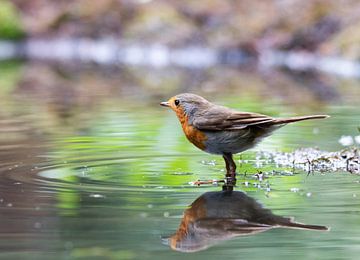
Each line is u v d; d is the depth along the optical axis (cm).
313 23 2902
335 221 837
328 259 713
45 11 3538
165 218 850
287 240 775
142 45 3259
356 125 1522
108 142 1348
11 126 1553
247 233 796
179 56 3166
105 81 2491
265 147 1309
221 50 3086
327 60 2709
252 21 3122
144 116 1689
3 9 3475
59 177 1057
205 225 823
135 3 3466
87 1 3516
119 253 730
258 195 961
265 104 1841
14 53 3444
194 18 3284
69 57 3325
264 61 2962
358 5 2888
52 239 775
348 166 1151
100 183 1023
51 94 2161
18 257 721
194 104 1094
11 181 1030
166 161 1180
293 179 1058
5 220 840
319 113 1677
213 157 1218
